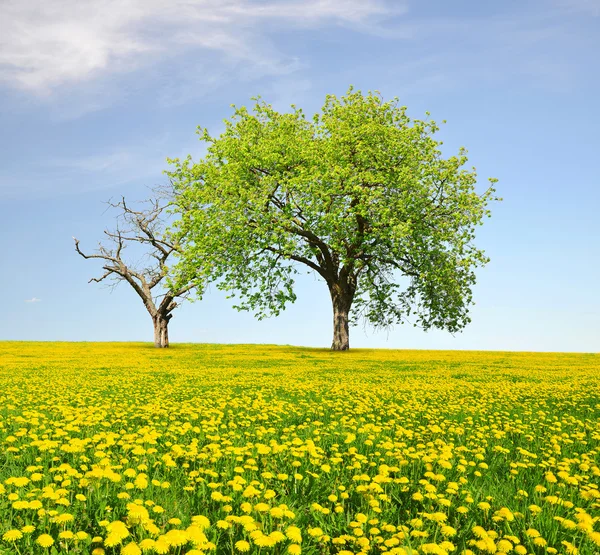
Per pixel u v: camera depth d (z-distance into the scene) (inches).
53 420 320.2
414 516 170.7
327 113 1195.9
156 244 1433.3
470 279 1163.3
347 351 1256.8
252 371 775.1
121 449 245.0
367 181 1094.4
